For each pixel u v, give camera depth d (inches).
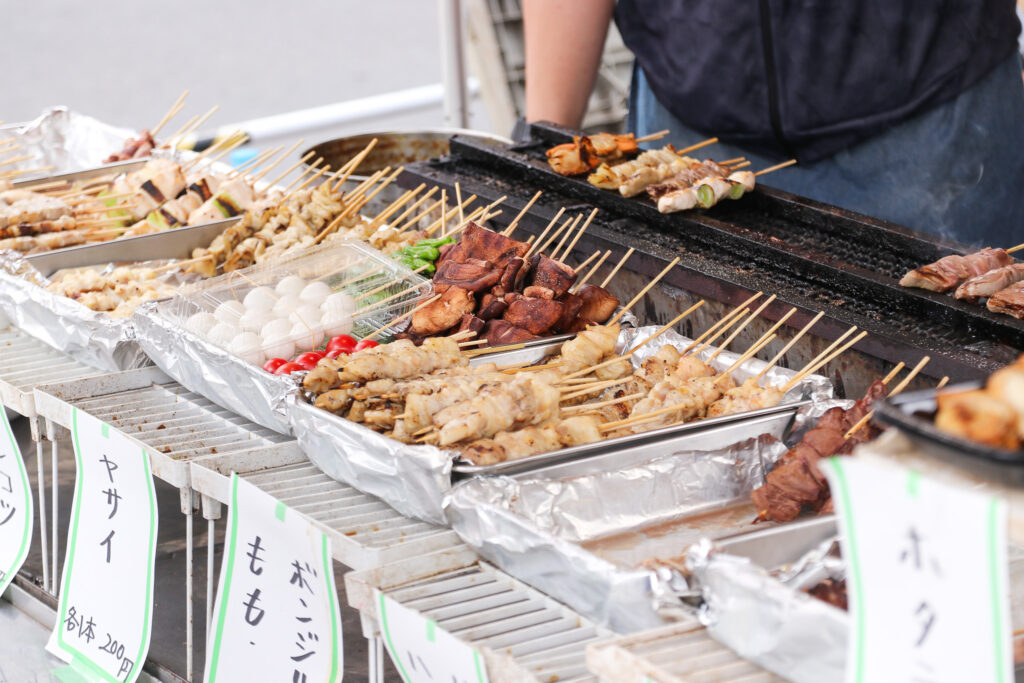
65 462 152.5
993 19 167.0
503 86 267.3
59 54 593.0
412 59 574.9
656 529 93.7
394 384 105.3
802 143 171.2
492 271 125.4
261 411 111.7
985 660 54.6
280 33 634.8
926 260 125.4
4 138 211.8
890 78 164.7
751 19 166.1
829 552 75.1
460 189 160.9
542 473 94.7
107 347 128.0
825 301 118.3
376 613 86.0
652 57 180.9
